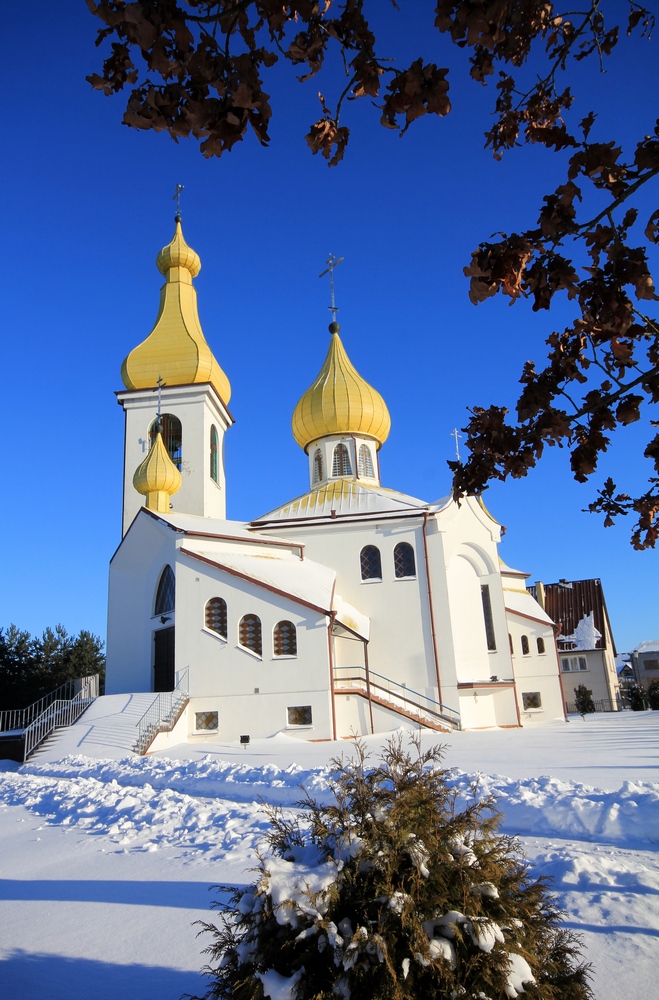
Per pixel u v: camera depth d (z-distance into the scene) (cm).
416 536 3578
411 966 463
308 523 3650
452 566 3647
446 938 478
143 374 4262
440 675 3366
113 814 1473
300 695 2931
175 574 3125
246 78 391
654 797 1116
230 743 2820
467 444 586
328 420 4281
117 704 2972
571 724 3428
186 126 413
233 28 407
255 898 502
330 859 511
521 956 486
